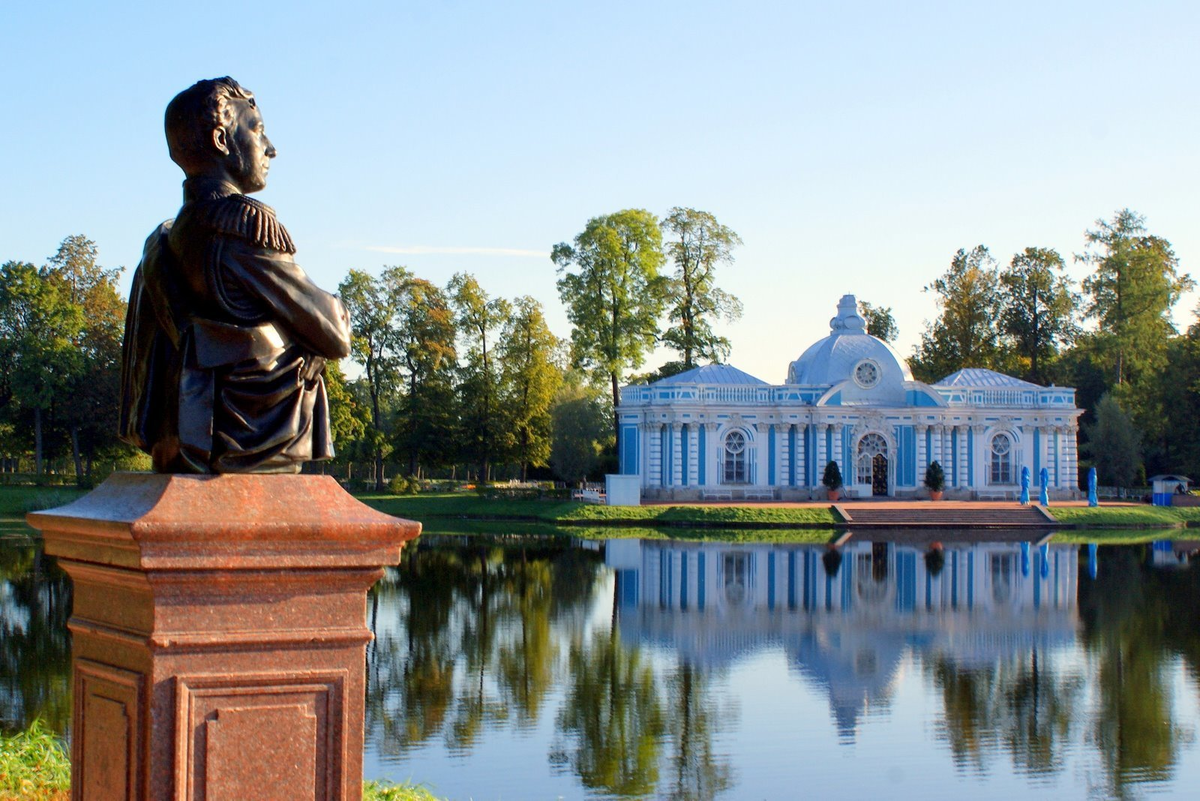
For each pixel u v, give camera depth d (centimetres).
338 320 498
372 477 8625
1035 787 1648
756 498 6650
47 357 5888
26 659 2183
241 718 453
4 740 1175
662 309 6994
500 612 3073
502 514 6131
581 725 1930
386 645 2589
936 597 3447
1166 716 2052
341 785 466
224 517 458
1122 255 7912
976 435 6856
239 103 514
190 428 470
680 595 3444
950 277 8856
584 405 7050
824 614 3127
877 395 6856
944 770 1720
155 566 440
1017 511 6050
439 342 6900
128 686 458
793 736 1900
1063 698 2186
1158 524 6016
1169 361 7669
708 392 6619
